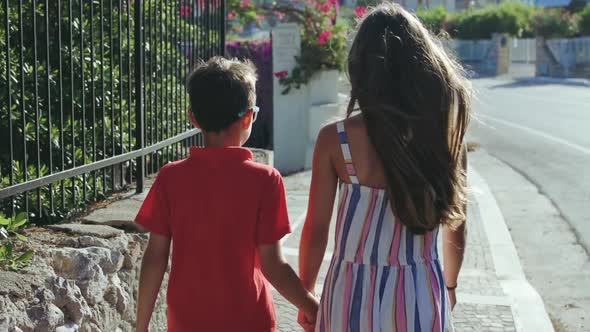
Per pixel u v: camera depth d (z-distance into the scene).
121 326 3.56
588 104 22.58
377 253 2.32
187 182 2.55
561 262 6.43
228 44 12.94
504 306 5.02
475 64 47.00
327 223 2.49
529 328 4.66
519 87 31.36
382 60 2.30
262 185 2.53
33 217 4.27
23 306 2.82
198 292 2.53
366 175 2.35
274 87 11.69
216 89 2.54
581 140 14.33
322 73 11.73
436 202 2.29
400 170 2.25
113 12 5.38
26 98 4.65
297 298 2.58
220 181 2.52
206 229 2.52
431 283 2.35
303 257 2.54
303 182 10.16
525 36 46.28
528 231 7.48
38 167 3.77
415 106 2.27
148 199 2.63
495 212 8.02
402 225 2.32
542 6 49.62
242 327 2.54
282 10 12.17
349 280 2.35
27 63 4.71
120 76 4.68
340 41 11.66
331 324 2.37
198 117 2.57
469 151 13.21
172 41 5.75
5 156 4.55
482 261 6.20
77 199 4.62
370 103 2.30
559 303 5.40
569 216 8.10
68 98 4.94
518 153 12.89
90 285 3.29
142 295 2.63
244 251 2.52
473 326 4.66
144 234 3.98
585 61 39.47
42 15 4.84
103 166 4.33
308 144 11.71
